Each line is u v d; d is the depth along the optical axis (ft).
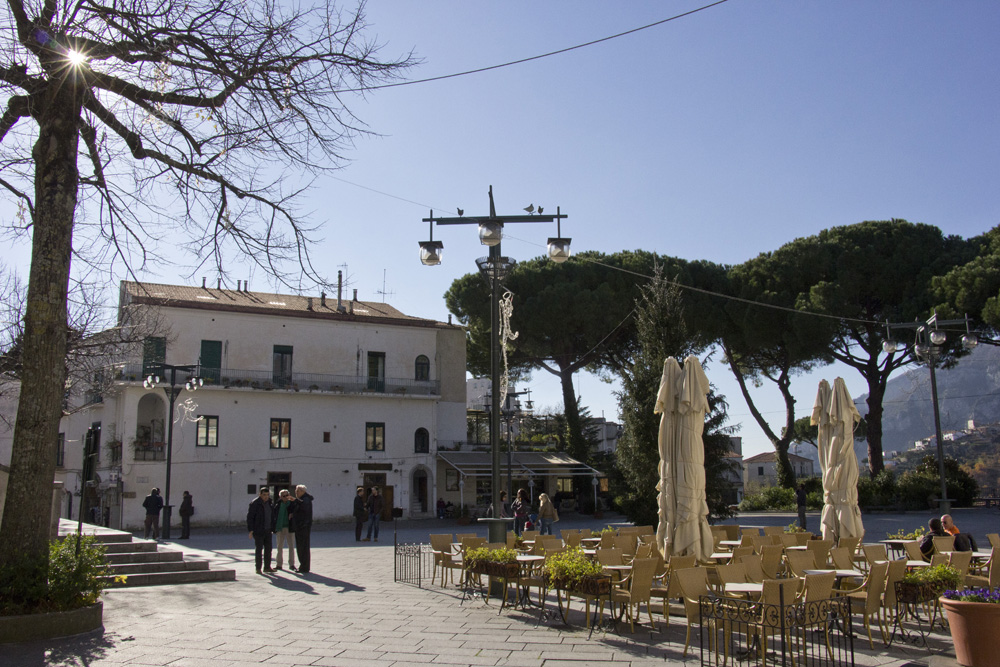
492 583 40.22
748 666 24.59
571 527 108.37
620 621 32.35
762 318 124.88
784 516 120.67
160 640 29.25
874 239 124.77
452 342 152.25
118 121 35.12
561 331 131.34
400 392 140.46
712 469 92.63
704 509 36.70
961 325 111.34
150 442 120.16
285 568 54.54
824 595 25.93
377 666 24.98
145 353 98.27
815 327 118.01
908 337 119.44
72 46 32.04
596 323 128.26
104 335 80.12
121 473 115.14
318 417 133.18
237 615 34.83
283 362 133.80
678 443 37.01
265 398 129.18
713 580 36.11
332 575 50.39
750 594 29.99
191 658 26.23
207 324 127.75
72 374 78.74
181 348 124.98
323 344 137.08
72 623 30.09
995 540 45.19
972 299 108.27
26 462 30.94
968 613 23.65
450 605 37.65
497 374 41.60
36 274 31.83
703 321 128.57
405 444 139.54
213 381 125.29
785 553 36.76
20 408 31.30
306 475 130.62
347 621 33.30
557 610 36.11
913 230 125.08
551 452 150.51
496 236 41.39
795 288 126.52
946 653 27.53
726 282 133.39
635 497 87.25
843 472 48.08
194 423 122.72
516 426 150.92
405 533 102.47
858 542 45.34
